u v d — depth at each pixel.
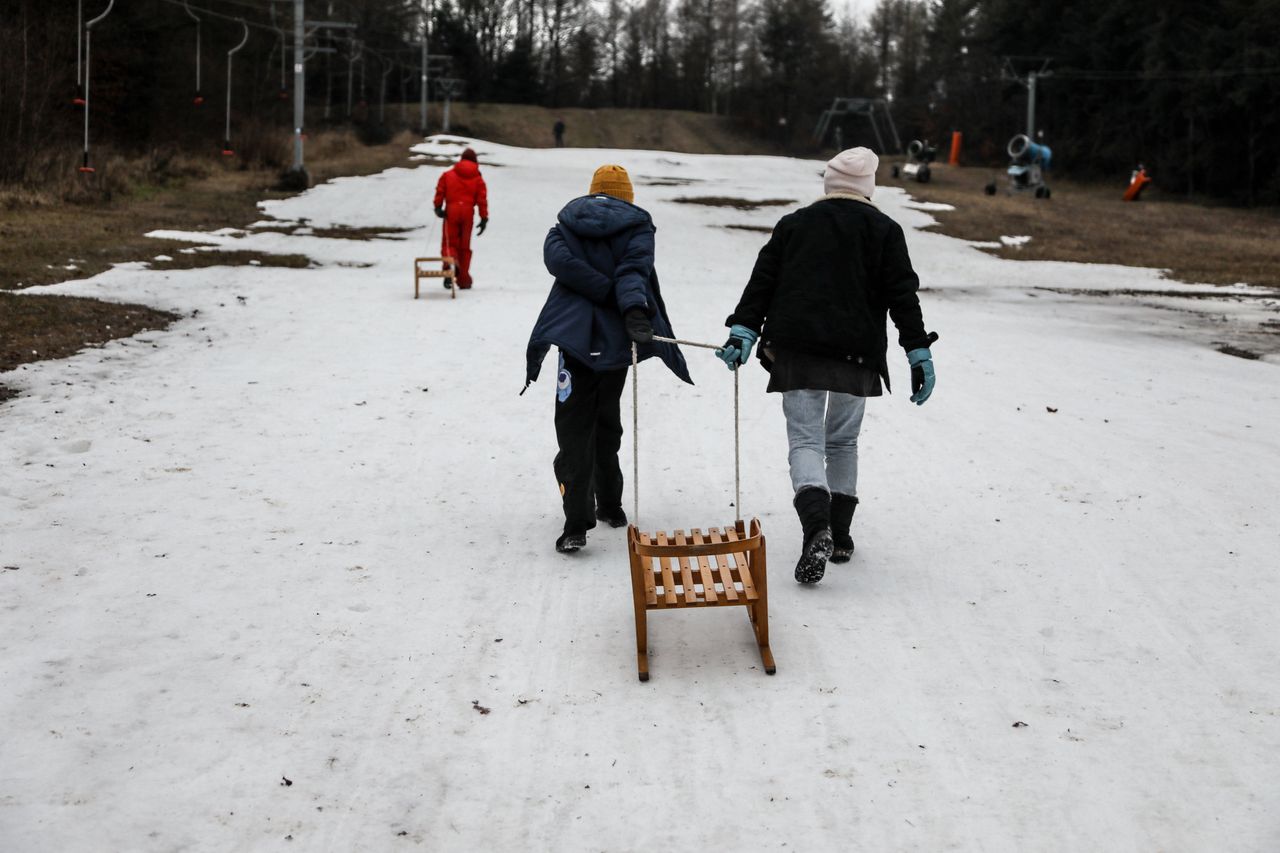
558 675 4.12
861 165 4.95
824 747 3.60
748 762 3.51
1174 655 4.27
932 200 37.41
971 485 6.59
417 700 3.90
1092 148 68.56
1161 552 5.40
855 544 5.56
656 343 5.04
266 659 4.16
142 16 47.31
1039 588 4.96
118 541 5.32
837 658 4.27
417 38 90.06
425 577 5.05
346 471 6.67
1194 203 56.25
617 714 3.83
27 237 17.73
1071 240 29.48
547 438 7.62
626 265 4.95
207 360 9.94
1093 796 3.30
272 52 55.19
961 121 82.94
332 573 5.05
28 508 5.69
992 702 3.90
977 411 8.75
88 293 13.24
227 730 3.64
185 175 32.03
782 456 7.23
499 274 18.75
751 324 4.79
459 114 88.94
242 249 19.72
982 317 16.09
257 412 8.06
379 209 28.20
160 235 20.16
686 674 4.14
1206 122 56.97
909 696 3.96
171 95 47.28
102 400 8.10
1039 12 75.88
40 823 3.08
